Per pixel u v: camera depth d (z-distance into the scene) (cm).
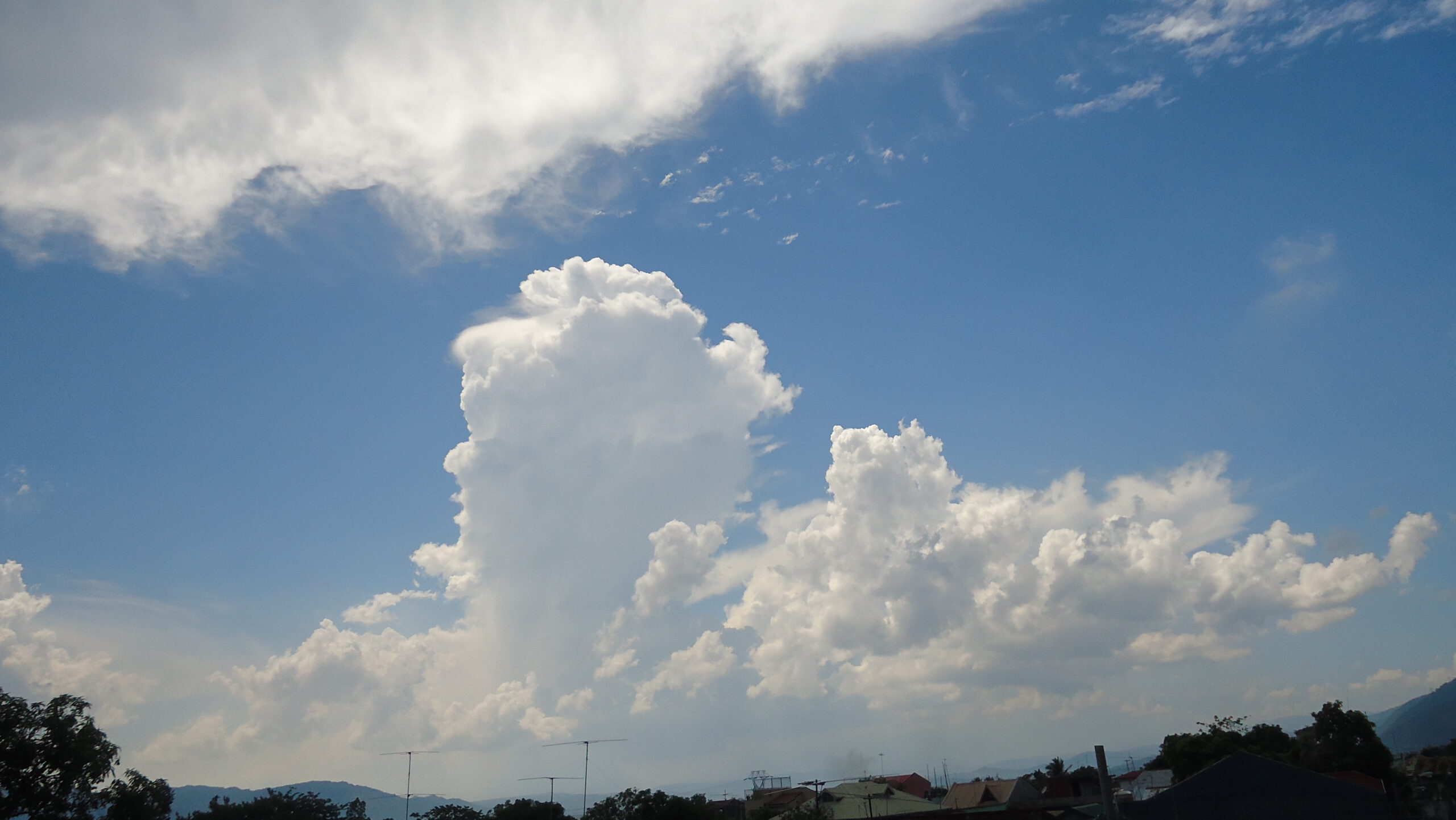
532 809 8469
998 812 5494
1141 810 5012
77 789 6041
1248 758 4984
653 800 7819
